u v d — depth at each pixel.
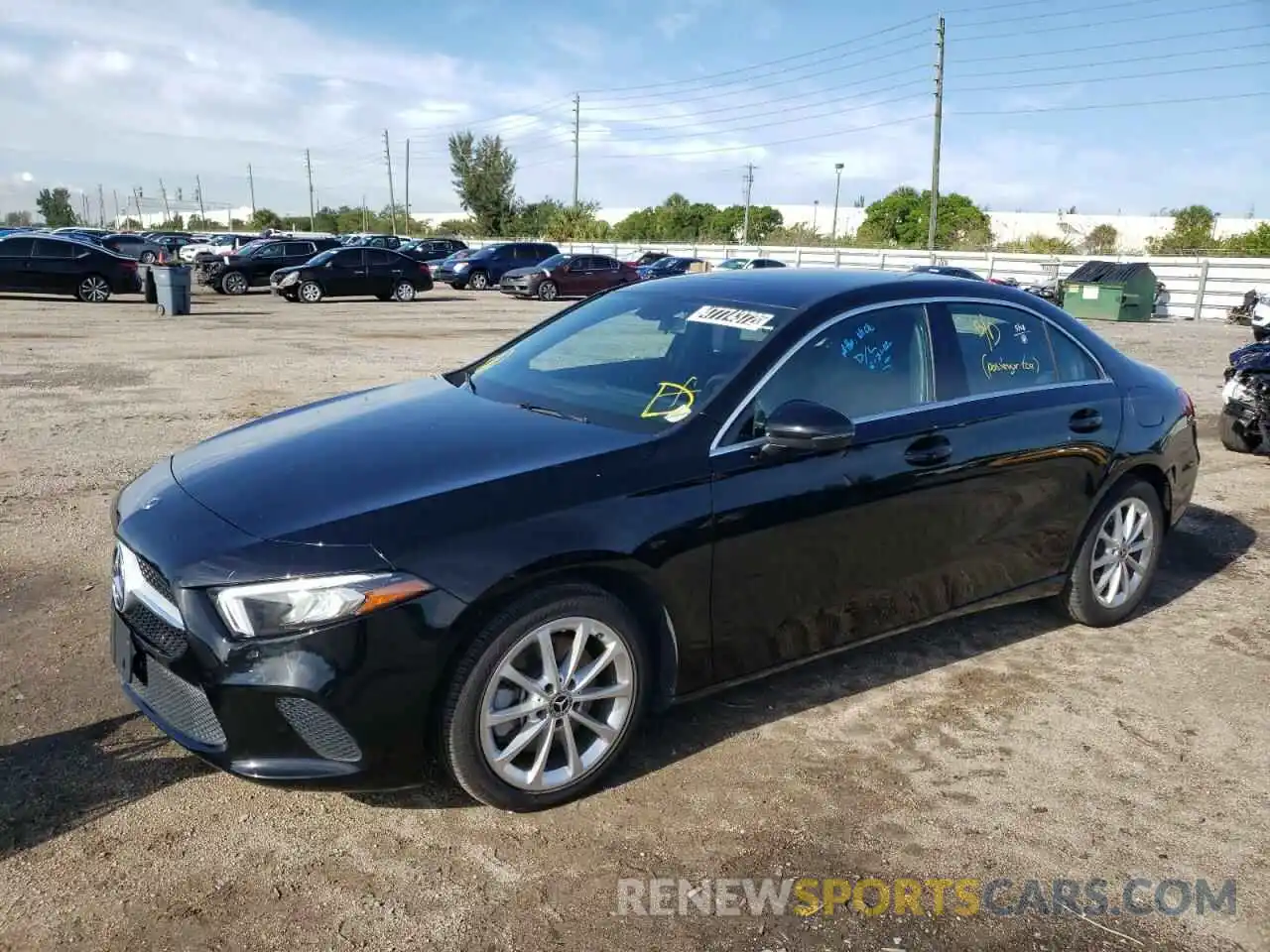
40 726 3.47
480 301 27.34
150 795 3.09
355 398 4.20
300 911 2.60
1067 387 4.42
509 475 3.05
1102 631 4.66
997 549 4.13
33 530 5.51
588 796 3.17
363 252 25.86
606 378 3.82
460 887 2.72
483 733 2.90
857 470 3.59
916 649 4.38
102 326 16.91
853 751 3.49
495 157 71.44
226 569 2.74
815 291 3.92
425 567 2.77
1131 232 62.75
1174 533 6.23
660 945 2.53
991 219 66.88
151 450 7.48
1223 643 4.54
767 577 3.42
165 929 2.52
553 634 3.02
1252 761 3.52
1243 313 28.09
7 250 21.81
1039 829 3.07
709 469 3.27
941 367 3.98
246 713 2.72
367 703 2.74
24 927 2.50
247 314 20.61
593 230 63.88
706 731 3.59
